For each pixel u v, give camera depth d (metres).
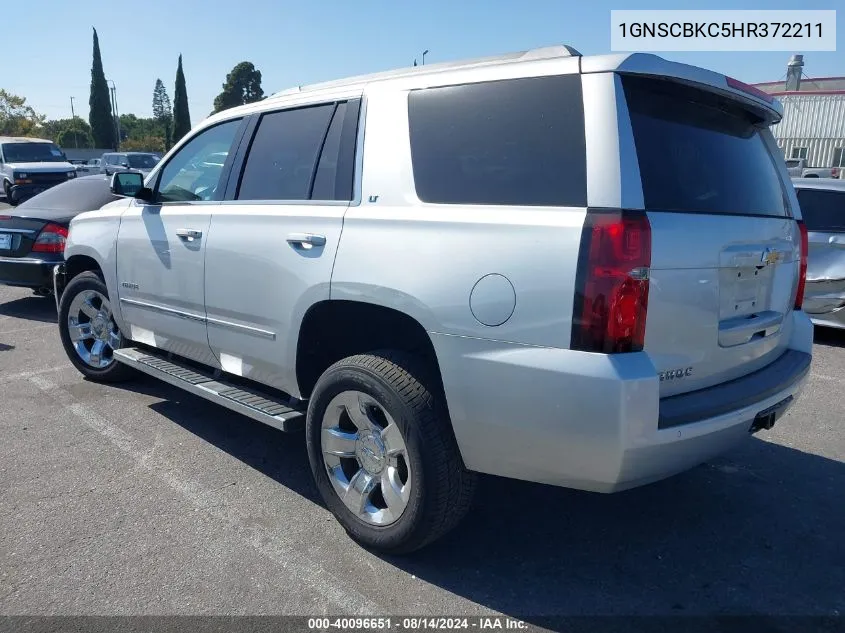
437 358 2.74
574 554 3.19
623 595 2.88
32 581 2.91
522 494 3.76
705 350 2.75
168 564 3.05
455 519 2.92
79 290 5.29
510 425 2.58
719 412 2.67
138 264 4.52
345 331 3.49
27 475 3.90
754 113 3.26
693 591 2.92
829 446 4.43
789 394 3.14
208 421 4.75
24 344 6.82
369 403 3.03
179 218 4.14
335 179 3.30
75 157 51.97
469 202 2.77
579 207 2.46
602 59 2.54
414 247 2.82
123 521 3.41
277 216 3.46
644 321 2.43
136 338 4.81
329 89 3.54
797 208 3.65
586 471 2.49
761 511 3.60
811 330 3.58
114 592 2.85
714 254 2.70
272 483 3.85
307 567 3.04
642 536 3.35
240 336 3.75
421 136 3.01
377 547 3.08
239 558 3.10
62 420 4.74
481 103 2.84
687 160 2.79
